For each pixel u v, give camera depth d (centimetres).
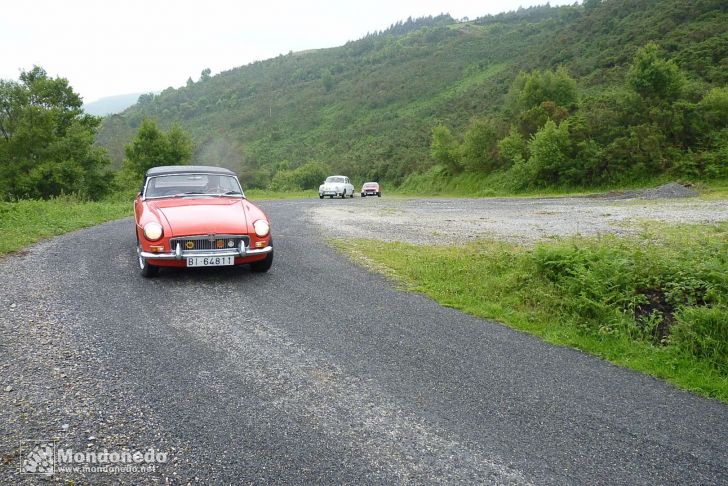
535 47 10375
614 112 3369
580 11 13912
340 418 306
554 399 343
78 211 1528
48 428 285
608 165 3158
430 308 552
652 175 3030
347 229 1240
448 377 373
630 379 385
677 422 317
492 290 619
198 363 381
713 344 425
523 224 1355
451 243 999
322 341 439
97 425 289
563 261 623
